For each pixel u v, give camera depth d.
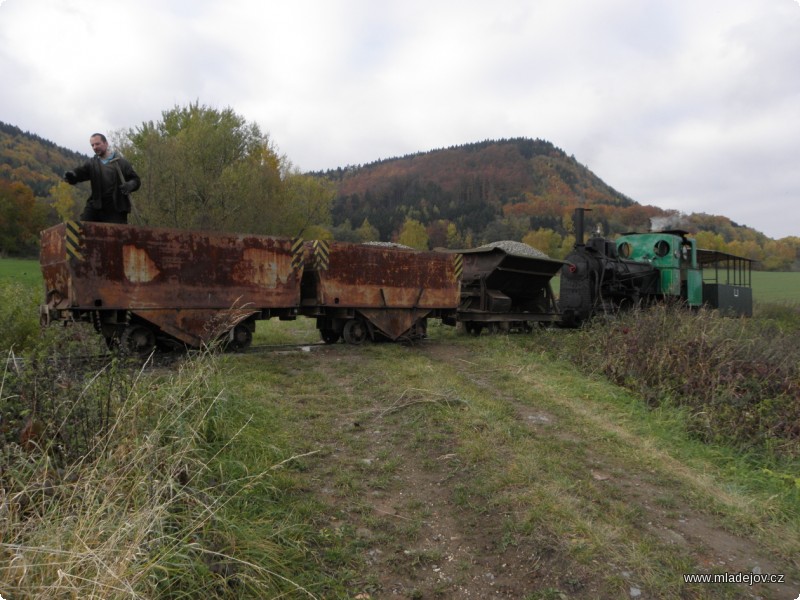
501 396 7.82
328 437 5.75
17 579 2.80
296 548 3.73
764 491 5.58
